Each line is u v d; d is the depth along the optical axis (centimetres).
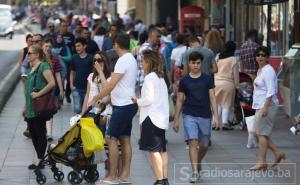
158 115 2370
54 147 2505
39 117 2622
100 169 2728
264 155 2670
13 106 4600
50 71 2631
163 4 10281
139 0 12331
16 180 2561
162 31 4869
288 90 3088
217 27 5066
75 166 2495
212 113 2773
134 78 2480
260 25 5494
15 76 6512
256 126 2666
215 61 3173
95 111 2572
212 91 2512
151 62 2383
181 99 2502
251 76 3606
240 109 3628
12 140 3344
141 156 2975
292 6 4412
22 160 2895
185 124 2500
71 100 4778
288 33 4503
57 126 3762
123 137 2522
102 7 14162
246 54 3812
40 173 2502
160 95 2378
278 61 4000
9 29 13900
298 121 2839
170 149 3133
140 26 7206
